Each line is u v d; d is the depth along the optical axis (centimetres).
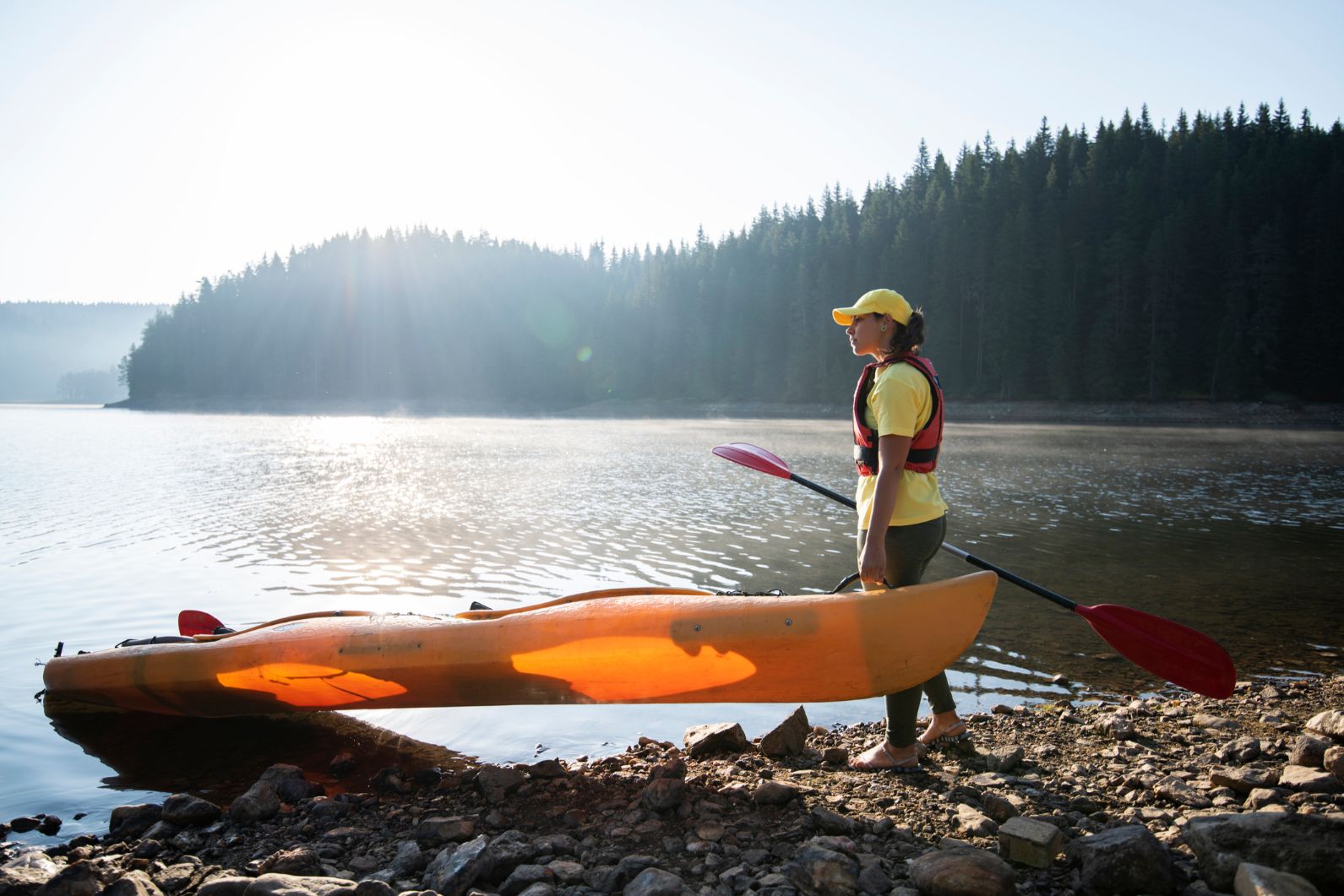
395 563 888
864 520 328
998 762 350
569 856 275
